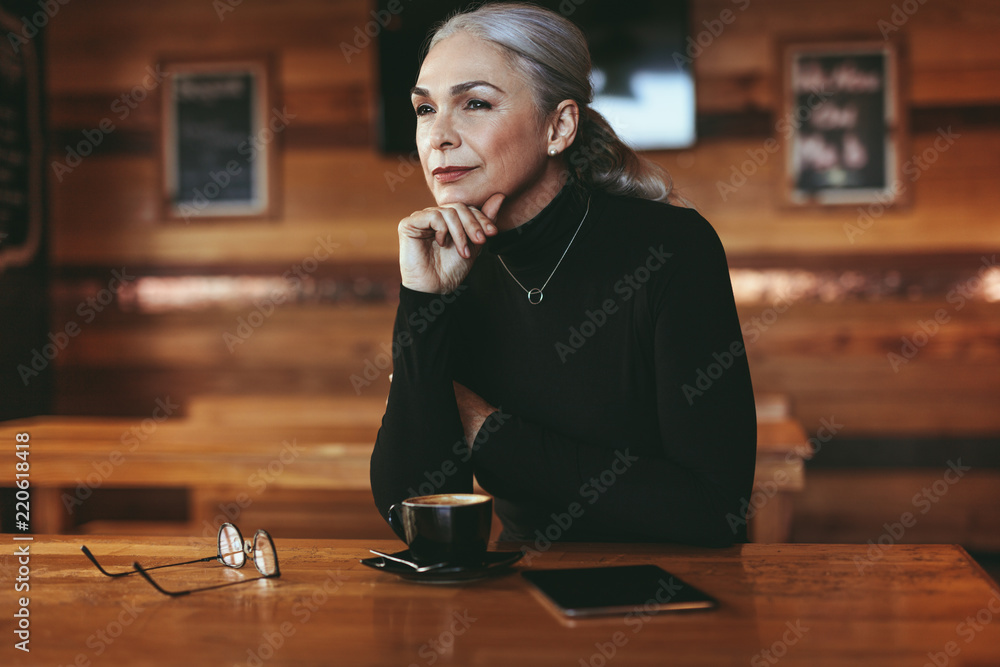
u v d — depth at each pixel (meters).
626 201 1.16
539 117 1.08
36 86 3.38
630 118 3.28
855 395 3.30
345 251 3.47
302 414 3.38
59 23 3.50
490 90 1.05
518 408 1.16
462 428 1.05
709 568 0.88
